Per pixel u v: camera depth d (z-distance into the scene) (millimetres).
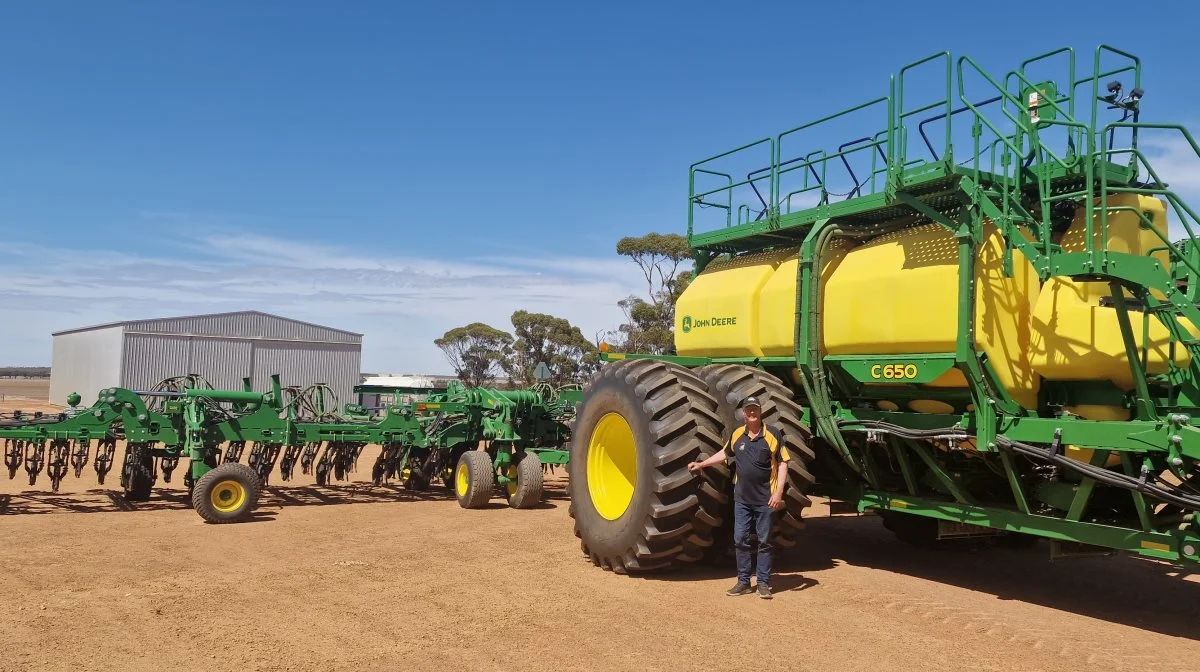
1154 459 5461
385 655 4652
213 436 9703
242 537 8242
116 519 9195
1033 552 8141
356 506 10586
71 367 46656
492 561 7191
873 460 7199
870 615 5668
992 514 6082
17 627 5035
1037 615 5820
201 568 6789
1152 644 5184
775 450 6094
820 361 6816
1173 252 5422
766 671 4508
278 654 4637
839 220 7180
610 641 4961
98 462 11078
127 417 9703
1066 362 5746
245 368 42000
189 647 4727
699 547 6480
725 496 6383
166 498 10805
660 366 6848
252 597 5867
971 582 6859
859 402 7109
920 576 7035
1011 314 5969
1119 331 5523
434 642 4891
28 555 7164
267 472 11125
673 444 6305
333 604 5699
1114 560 7828
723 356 8109
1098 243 5809
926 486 7031
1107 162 5855
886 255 6602
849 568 7281
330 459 11977
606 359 7699
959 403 6473
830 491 7562
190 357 40938
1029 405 6066
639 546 6426
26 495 10820
